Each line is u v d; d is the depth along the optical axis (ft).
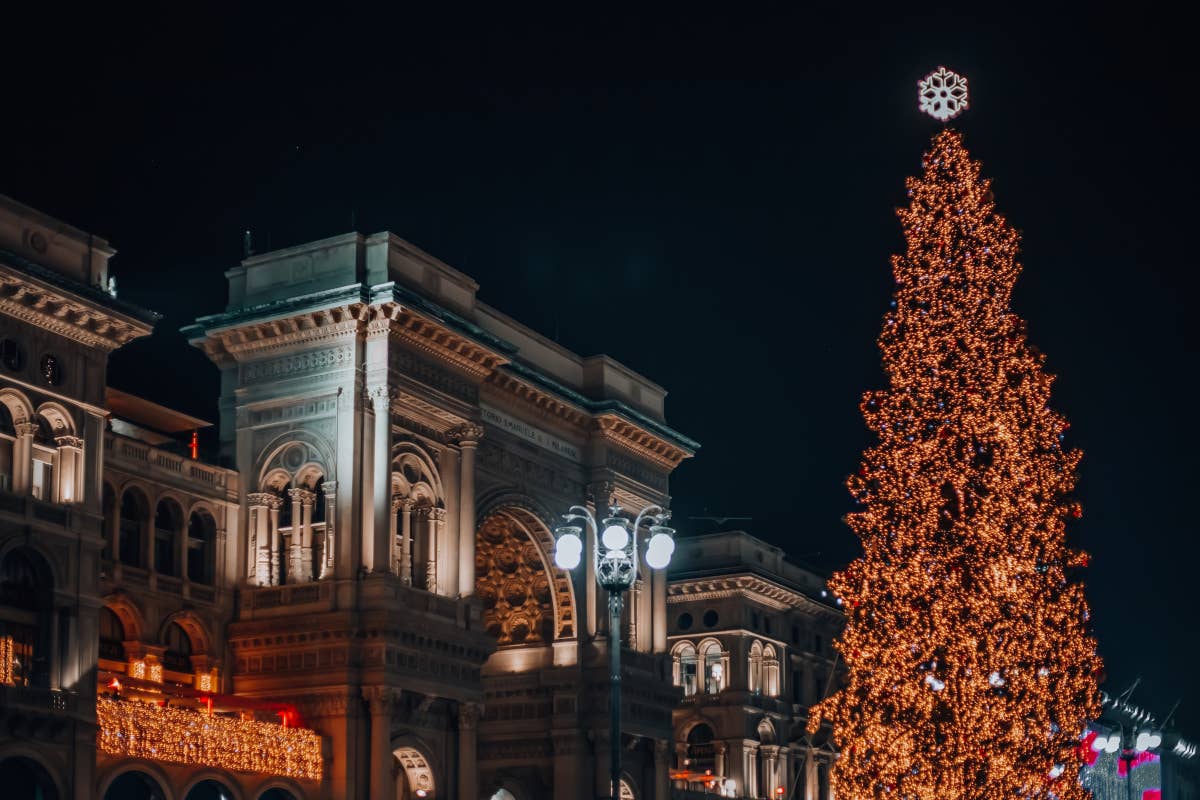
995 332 231.30
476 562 298.15
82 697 188.75
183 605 231.71
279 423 244.01
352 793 225.76
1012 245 233.55
